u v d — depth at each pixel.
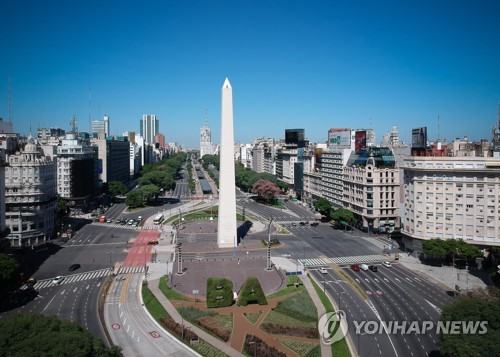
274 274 129.88
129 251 159.38
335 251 160.25
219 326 91.69
